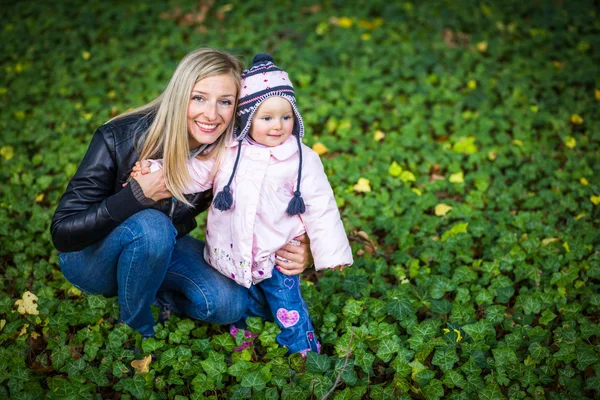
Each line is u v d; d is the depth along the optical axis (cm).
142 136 286
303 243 304
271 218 286
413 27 701
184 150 275
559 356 302
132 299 297
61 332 321
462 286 361
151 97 578
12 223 418
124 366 299
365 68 620
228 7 737
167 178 275
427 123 546
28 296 336
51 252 389
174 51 667
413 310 329
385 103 575
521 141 520
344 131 525
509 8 731
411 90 588
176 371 300
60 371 303
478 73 616
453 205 441
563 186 455
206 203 312
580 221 412
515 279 368
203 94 269
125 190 275
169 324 327
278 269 308
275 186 287
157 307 327
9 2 762
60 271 375
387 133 534
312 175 292
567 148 509
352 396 285
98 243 292
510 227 418
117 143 286
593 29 690
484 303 345
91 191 285
